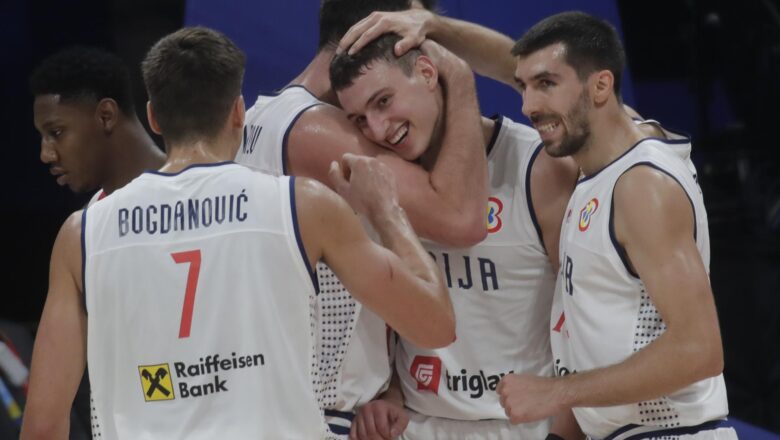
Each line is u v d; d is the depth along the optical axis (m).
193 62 7.87
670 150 8.74
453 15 14.05
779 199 24.03
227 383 7.55
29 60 18.36
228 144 8.10
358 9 10.18
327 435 7.89
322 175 9.73
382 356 9.96
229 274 7.57
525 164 10.12
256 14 13.72
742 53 23.36
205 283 7.57
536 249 10.13
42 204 19.06
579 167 9.83
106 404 7.82
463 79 9.80
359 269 7.71
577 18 8.92
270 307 7.57
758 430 15.08
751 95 23.61
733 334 20.23
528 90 8.96
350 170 8.72
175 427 7.56
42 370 7.71
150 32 18.19
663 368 8.09
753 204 23.56
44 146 10.70
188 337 7.56
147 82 8.02
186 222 7.66
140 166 10.89
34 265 19.19
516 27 14.23
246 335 7.55
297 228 7.60
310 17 13.80
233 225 7.62
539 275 10.19
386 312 7.86
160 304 7.58
